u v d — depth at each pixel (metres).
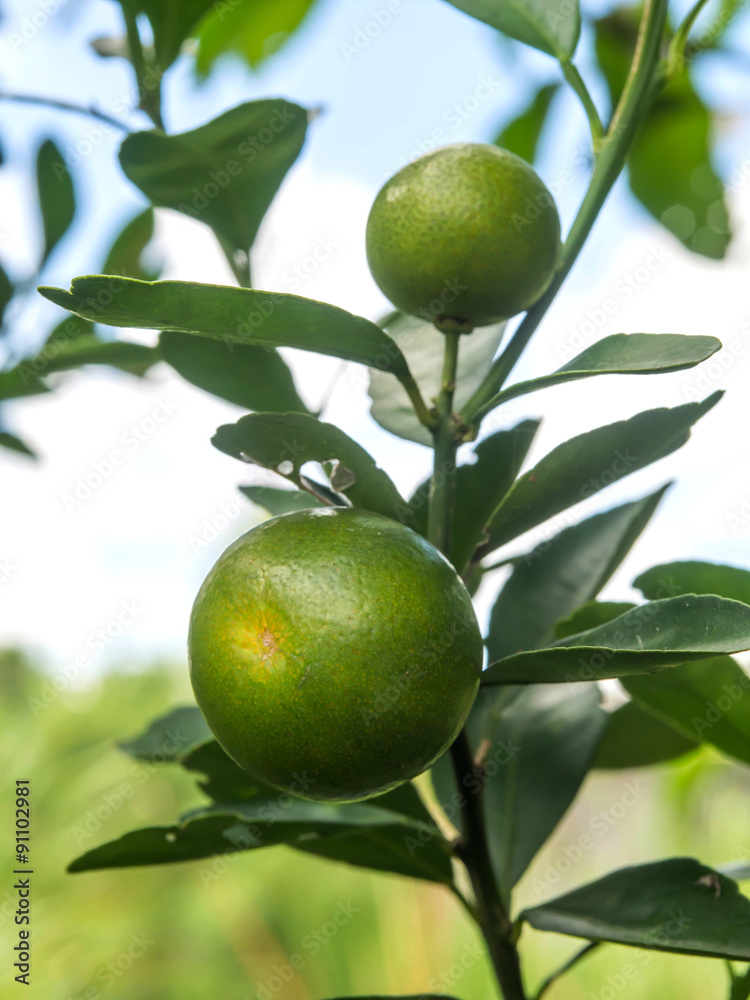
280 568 0.22
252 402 0.27
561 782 0.29
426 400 0.28
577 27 0.28
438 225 0.24
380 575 0.22
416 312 0.25
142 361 0.37
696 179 0.45
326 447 0.23
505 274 0.24
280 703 0.22
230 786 0.28
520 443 0.27
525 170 0.24
